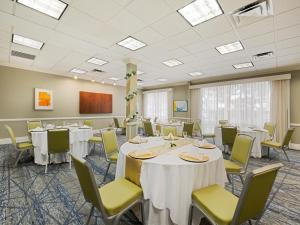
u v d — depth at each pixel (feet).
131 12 7.95
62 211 6.34
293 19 8.38
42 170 10.43
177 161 5.32
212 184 5.61
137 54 13.73
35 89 19.45
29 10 7.83
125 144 7.91
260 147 13.70
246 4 7.27
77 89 23.79
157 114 30.81
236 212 3.63
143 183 5.23
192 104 25.45
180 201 5.00
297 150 16.63
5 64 17.16
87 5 7.45
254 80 19.25
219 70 18.83
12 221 5.78
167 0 7.09
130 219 5.92
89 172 3.94
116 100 29.27
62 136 10.27
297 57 14.20
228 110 21.67
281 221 5.96
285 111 17.49
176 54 13.66
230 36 10.35
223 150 15.47
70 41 11.26
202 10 7.89
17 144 11.68
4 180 8.96
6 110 17.60
